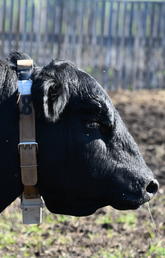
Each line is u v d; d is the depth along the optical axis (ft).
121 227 35.29
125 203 19.03
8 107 18.48
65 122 18.37
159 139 56.80
